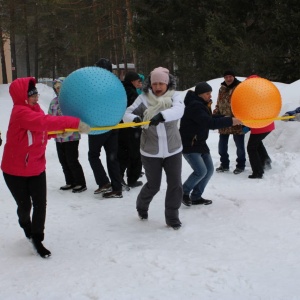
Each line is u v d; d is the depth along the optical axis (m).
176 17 22.89
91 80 4.07
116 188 6.44
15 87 3.98
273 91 5.13
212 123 5.34
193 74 23.47
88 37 29.09
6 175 4.20
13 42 33.38
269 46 18.55
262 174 7.27
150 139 4.84
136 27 23.20
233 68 19.31
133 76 6.80
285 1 17.34
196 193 5.91
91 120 4.08
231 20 19.69
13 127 4.03
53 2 27.19
